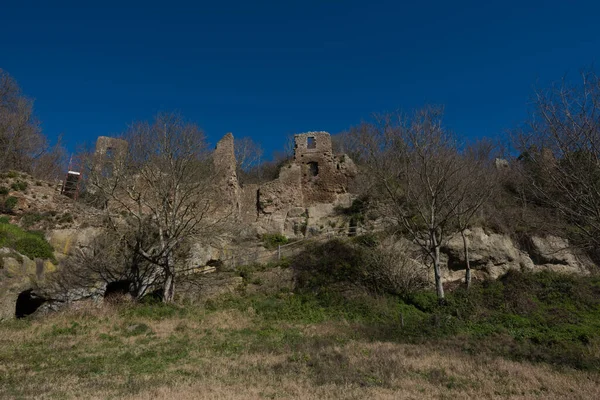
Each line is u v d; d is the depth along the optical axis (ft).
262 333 45.60
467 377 30.50
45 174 105.70
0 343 38.68
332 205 98.94
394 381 28.96
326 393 25.57
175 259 66.44
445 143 61.21
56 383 27.02
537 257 69.82
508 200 78.23
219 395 24.29
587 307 56.18
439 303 55.62
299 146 112.16
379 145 69.36
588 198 40.98
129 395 24.06
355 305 56.80
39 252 57.57
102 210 72.54
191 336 43.75
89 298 59.52
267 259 75.82
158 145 65.16
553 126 39.42
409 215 69.10
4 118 99.40
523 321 51.13
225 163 95.61
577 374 31.91
